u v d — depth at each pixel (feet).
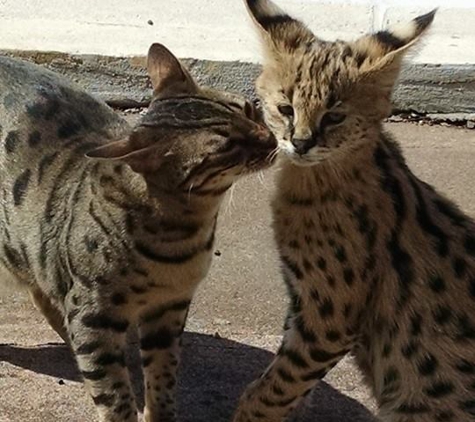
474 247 4.04
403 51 4.15
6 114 4.37
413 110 6.22
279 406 4.21
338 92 4.10
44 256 4.22
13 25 6.39
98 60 6.15
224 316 4.81
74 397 4.33
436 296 4.00
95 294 4.06
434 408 4.03
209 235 4.16
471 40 6.40
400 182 4.07
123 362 4.14
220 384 4.44
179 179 4.02
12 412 4.24
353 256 4.02
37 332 4.70
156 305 4.20
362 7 6.72
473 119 6.18
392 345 4.06
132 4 6.72
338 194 4.03
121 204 4.03
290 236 4.12
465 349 3.98
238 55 6.20
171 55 4.21
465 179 5.67
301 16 6.59
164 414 4.28
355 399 4.38
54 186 4.21
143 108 6.21
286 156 4.09
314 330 4.13
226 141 4.05
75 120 4.37
